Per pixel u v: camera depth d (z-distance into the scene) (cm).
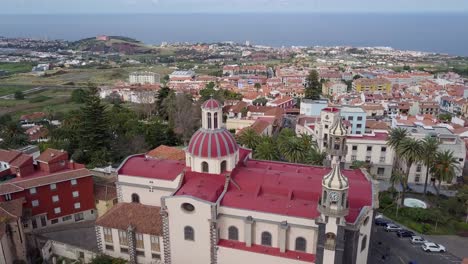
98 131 12975
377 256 7938
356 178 7581
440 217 9231
